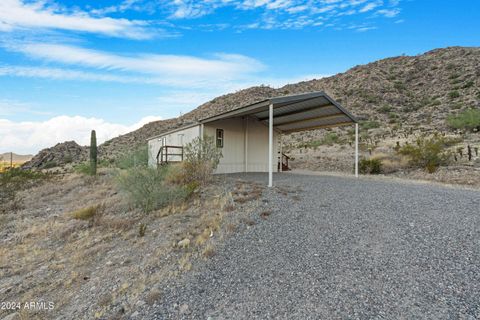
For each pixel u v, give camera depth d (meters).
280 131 17.80
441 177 11.18
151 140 21.50
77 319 3.00
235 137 15.45
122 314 2.93
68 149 44.81
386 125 29.97
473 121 19.25
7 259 5.33
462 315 2.46
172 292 3.24
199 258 4.14
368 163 14.73
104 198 10.73
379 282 3.10
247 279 3.38
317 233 4.73
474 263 3.41
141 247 5.05
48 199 11.95
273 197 7.48
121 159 10.83
